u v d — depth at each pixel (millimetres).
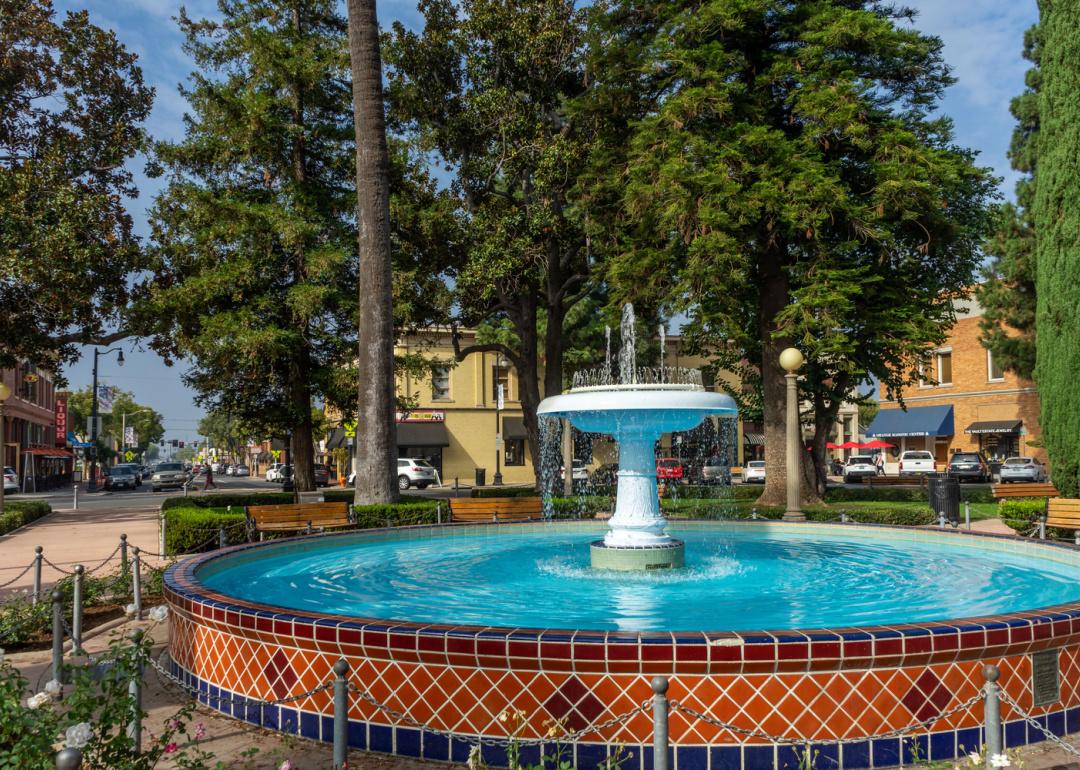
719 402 8805
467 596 7488
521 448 45750
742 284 19438
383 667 4871
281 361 25188
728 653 4410
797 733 4469
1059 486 16469
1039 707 4914
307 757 4797
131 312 23766
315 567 9562
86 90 25219
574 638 4562
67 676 6188
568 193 22672
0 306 23562
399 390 43844
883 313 19969
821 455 24047
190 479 43938
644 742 4438
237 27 25734
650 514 9445
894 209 18969
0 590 10422
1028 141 30578
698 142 18156
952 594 7383
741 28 19000
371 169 16031
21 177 22266
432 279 24703
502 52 23297
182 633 6266
